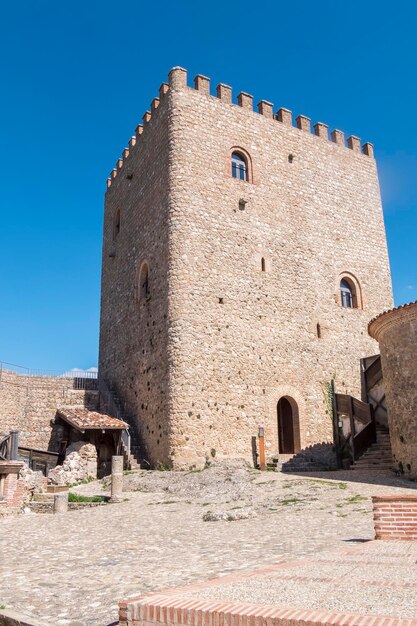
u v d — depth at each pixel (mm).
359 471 21312
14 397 29781
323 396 27281
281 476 20109
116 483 18078
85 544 10773
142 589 6594
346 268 30625
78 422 25594
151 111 29891
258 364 25656
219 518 13070
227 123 28422
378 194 33750
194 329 24359
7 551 10453
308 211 30016
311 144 31547
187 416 23094
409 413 18766
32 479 21203
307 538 9555
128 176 32094
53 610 5965
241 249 26812
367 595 4164
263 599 4207
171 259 25078
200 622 3930
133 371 28156
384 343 20594
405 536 7965
